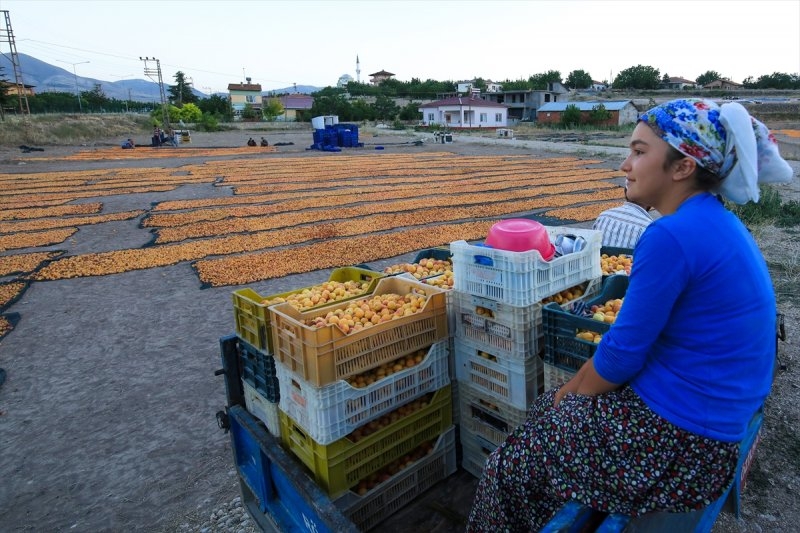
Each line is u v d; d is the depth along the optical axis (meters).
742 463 3.02
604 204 17.64
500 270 3.04
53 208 18.69
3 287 10.06
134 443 5.12
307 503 2.50
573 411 2.24
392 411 3.22
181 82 110.44
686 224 1.86
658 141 1.96
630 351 1.94
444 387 3.36
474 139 51.59
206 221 16.47
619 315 2.00
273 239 13.88
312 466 2.96
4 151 41.62
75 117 59.81
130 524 4.11
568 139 49.88
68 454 4.98
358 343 2.86
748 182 1.89
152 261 11.80
